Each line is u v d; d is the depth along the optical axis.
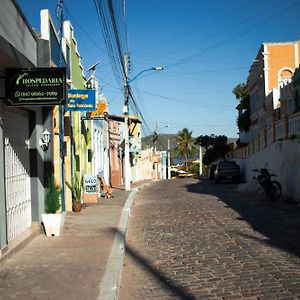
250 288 6.60
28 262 8.11
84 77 21.77
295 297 6.11
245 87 50.19
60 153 14.28
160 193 26.47
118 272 7.39
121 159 41.03
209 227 12.20
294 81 27.39
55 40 13.55
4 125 8.79
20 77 8.59
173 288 6.88
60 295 6.22
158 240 10.80
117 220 13.74
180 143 88.25
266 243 9.68
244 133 48.91
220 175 34.97
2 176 8.13
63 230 11.63
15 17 8.91
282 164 20.73
